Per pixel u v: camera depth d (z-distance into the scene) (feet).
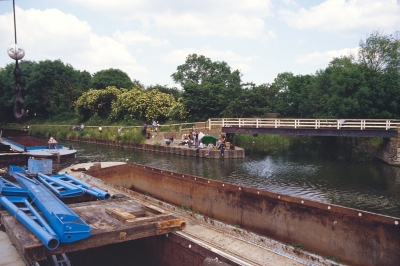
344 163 86.33
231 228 28.14
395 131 86.43
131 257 27.76
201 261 21.65
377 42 121.39
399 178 68.28
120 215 23.49
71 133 145.89
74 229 19.60
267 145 125.18
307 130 96.43
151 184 45.93
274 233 29.50
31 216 22.80
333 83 118.32
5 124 191.42
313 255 23.34
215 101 136.56
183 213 33.09
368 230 23.32
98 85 187.01
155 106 144.97
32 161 38.86
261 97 148.05
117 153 102.68
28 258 18.24
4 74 209.26
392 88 105.70
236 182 63.67
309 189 58.80
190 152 97.50
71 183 35.17
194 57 200.44
